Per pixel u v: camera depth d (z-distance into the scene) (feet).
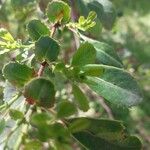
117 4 2.12
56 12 0.55
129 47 2.13
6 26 0.97
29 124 0.42
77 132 0.47
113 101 0.54
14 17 0.95
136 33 2.61
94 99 1.29
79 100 0.50
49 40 0.49
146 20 3.01
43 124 0.40
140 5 3.04
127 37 2.12
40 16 0.93
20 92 0.47
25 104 0.45
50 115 0.41
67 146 0.43
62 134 0.42
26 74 0.49
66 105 0.41
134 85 0.54
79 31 0.65
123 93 0.54
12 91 0.52
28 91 0.44
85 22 0.57
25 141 0.44
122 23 2.25
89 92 1.30
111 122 0.47
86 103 0.50
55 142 0.43
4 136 0.45
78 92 0.50
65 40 1.31
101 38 1.50
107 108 1.27
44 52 0.49
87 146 0.47
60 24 0.55
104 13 0.80
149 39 2.61
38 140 0.43
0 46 0.54
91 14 0.57
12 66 0.49
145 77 1.79
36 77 0.46
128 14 2.80
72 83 0.50
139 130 1.70
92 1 0.80
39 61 0.49
